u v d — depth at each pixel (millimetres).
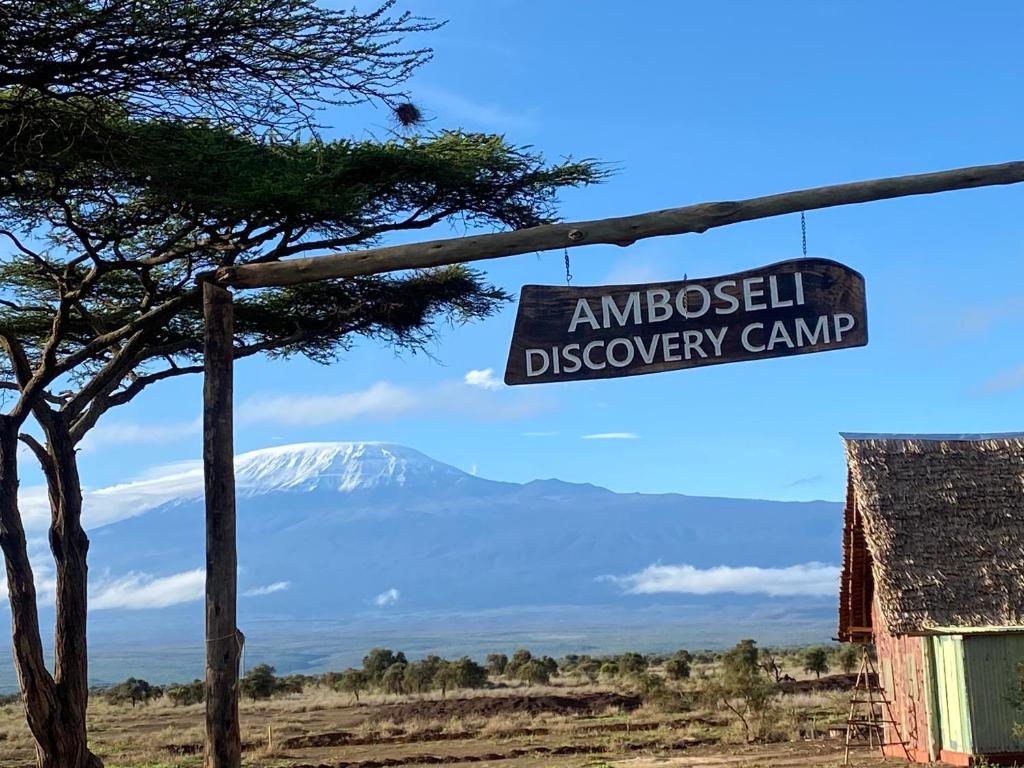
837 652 74688
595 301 9414
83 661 20344
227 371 9586
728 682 39750
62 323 20766
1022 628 20594
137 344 21219
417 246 9586
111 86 14500
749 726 32062
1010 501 22500
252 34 13922
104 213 19156
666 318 9336
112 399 22797
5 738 37969
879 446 23562
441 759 28672
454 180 19234
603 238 9484
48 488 20969
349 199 18266
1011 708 20547
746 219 9445
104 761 29406
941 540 21922
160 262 20078
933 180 9391
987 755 20438
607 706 43719
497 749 30891
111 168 16906
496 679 71812
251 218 18906
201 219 19344
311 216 18641
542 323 9453
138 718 49094
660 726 36000
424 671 63312
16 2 12859
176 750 32906
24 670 19656
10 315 22922
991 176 9430
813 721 32688
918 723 22656
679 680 58656
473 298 23141
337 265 9617
